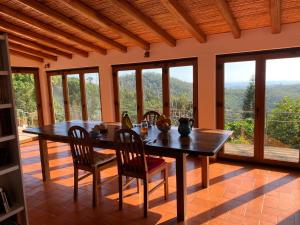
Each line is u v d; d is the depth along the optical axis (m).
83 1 3.20
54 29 4.24
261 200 2.90
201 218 2.58
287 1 2.97
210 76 4.32
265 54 3.88
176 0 3.07
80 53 5.61
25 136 6.41
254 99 4.07
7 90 2.06
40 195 3.23
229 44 4.09
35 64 6.53
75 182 3.10
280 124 3.92
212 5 3.21
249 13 3.33
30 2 3.22
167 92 4.90
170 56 4.69
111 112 5.68
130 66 5.30
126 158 2.69
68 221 2.62
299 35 3.53
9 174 2.24
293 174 3.67
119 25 3.97
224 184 3.37
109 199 3.07
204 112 4.47
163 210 2.76
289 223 2.44
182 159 2.44
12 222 2.18
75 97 6.32
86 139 2.85
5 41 2.01
